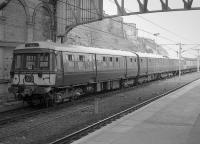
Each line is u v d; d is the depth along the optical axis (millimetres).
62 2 26531
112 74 26094
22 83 18266
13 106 18500
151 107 16859
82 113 16484
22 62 18438
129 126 12078
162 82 38469
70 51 19641
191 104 17953
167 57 47500
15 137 11391
